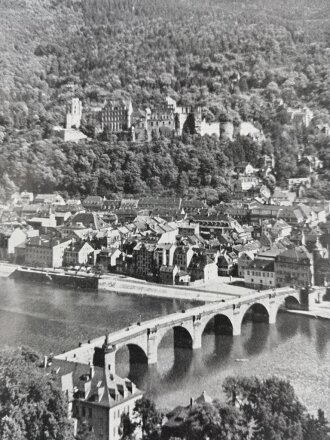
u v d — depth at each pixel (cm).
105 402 11356
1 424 9381
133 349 16650
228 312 19438
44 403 10188
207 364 16550
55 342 18188
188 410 10931
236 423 10450
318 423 11044
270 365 16375
